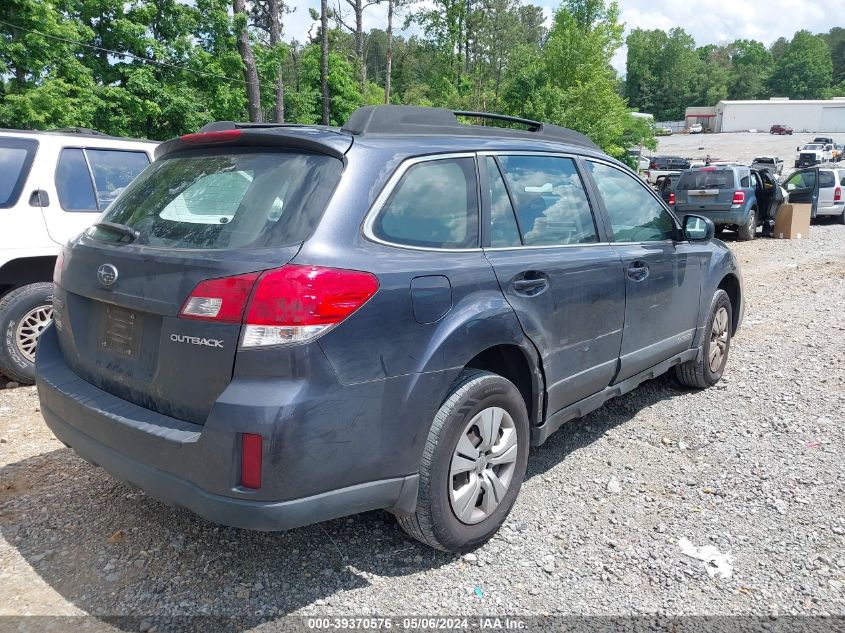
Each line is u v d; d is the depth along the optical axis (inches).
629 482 149.3
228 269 94.9
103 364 112.0
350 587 111.0
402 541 124.9
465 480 118.0
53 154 217.5
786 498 141.5
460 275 113.9
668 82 5049.2
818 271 442.6
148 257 104.0
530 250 131.7
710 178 621.6
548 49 1371.8
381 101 1902.1
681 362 189.8
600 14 1343.5
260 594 108.7
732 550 123.0
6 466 153.8
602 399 155.6
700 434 175.0
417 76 2856.8
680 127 4060.0
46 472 151.0
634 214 168.1
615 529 130.0
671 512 136.3
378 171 108.9
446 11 2090.3
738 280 215.8
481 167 128.2
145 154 245.9
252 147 113.9
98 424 106.7
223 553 119.8
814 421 181.8
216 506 93.0
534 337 127.3
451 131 130.4
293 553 120.3
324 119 1551.4
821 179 763.4
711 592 111.3
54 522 129.4
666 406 195.0
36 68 727.7
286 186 104.1
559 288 133.8
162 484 98.3
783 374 221.5
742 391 206.2
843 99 3715.6
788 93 5442.9
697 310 190.7
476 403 114.5
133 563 116.3
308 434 92.7
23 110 683.4
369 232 104.3
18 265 207.3
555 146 150.6
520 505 138.6
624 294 153.8
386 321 101.0
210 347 94.3
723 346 211.2
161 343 100.2
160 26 971.9
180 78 983.0
